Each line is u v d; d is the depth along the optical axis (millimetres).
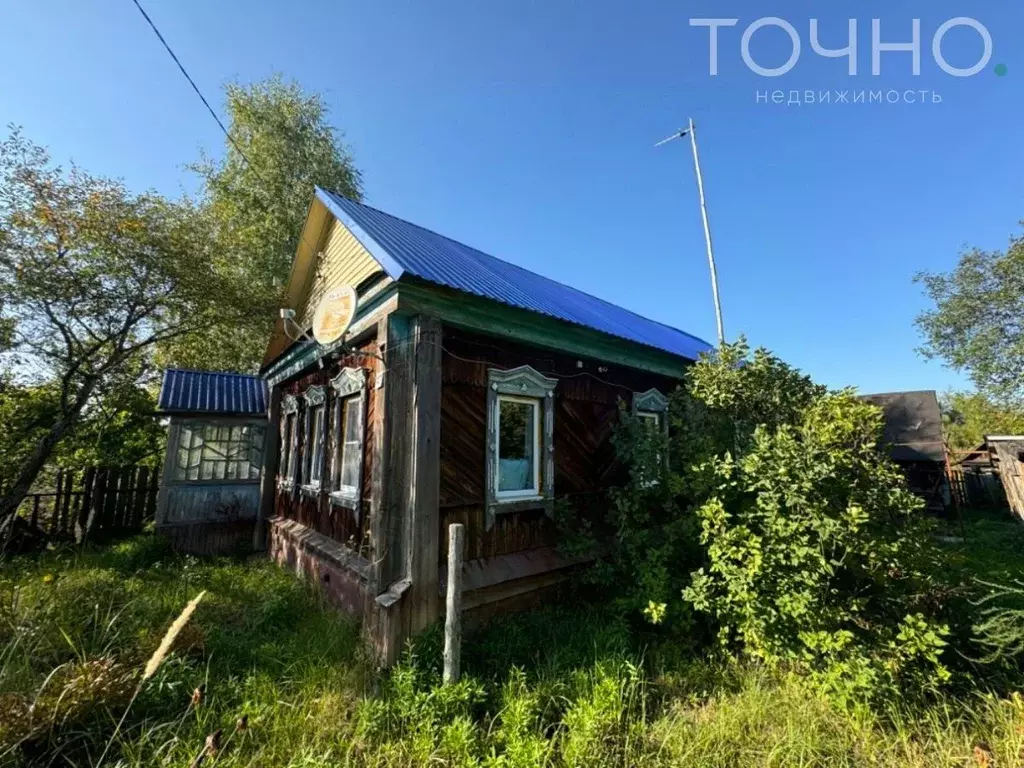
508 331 4980
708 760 2742
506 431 5410
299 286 7660
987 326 16781
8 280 7035
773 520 3691
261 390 9992
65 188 7324
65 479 8352
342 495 5434
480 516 4719
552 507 5434
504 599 4652
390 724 2969
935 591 4133
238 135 16391
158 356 13086
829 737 3002
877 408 4195
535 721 3002
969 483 15906
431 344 4312
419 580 3945
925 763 2779
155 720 2832
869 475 3846
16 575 5359
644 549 4855
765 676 3689
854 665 3240
